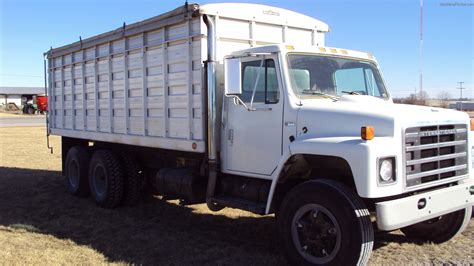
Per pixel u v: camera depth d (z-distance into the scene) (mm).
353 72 6199
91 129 9078
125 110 7957
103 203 8320
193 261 5465
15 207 8367
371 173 4438
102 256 5594
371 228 4609
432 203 4898
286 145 5445
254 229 6906
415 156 4820
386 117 4723
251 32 6613
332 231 4707
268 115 5645
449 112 5383
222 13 6246
